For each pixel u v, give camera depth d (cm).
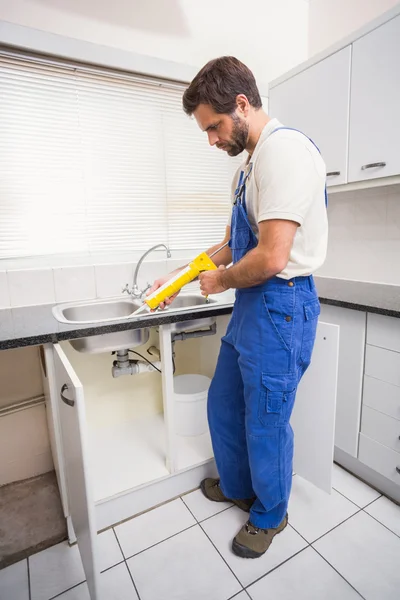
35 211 157
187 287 196
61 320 128
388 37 133
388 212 174
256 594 108
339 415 158
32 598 109
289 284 101
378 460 144
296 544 125
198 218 200
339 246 200
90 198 168
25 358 157
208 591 109
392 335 132
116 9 158
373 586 109
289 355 103
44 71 149
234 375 127
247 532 123
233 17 188
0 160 146
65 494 123
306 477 136
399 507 141
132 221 181
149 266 183
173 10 171
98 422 183
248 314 105
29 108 148
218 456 135
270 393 104
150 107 175
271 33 201
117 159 171
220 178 203
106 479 141
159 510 142
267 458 111
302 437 134
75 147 160
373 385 142
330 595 107
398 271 174
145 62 163
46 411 154
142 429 182
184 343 206
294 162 88
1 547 126
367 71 142
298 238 98
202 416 172
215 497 146
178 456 156
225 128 99
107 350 133
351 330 147
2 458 156
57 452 121
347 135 154
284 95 184
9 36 134
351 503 143
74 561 121
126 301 168
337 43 153
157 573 116
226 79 92
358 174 152
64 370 97
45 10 145
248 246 107
